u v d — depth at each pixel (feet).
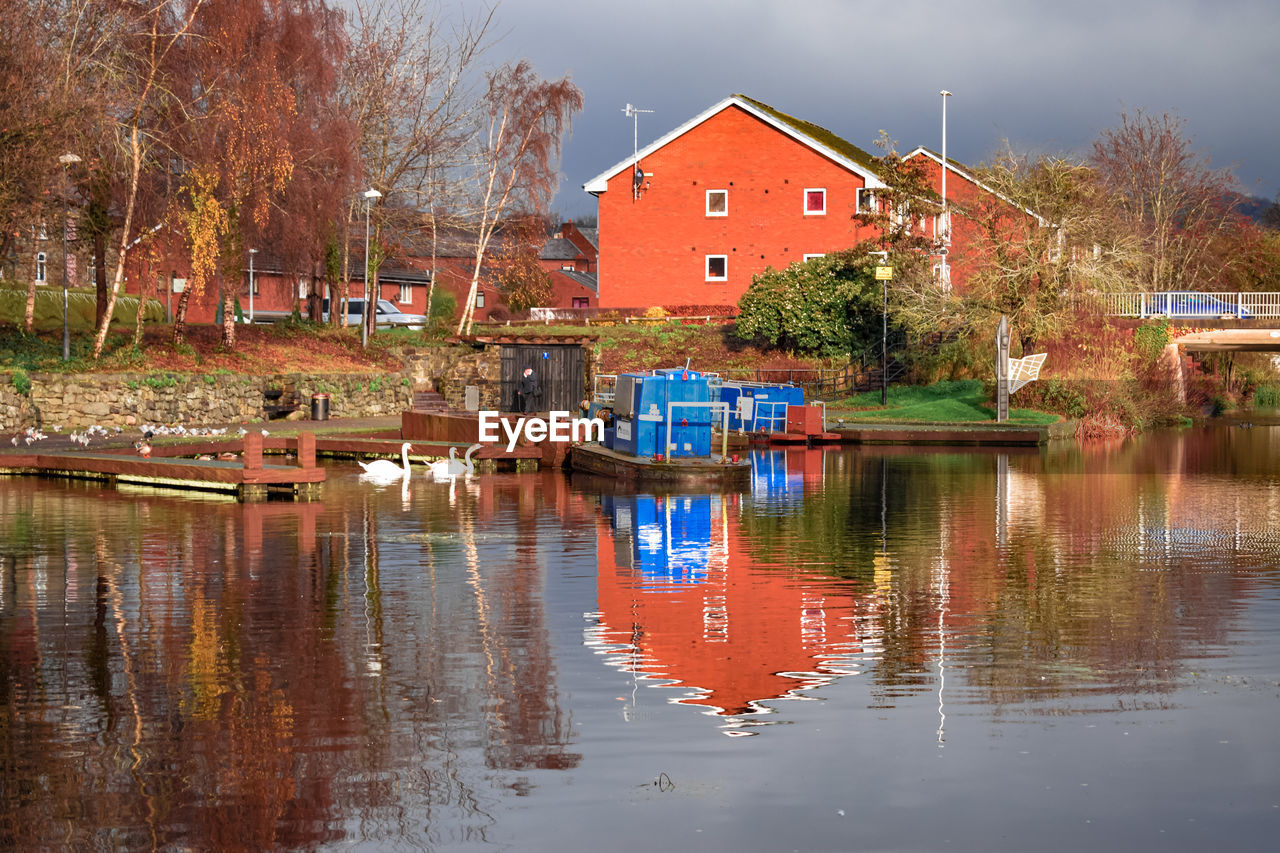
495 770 23.80
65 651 32.81
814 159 198.80
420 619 36.96
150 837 20.63
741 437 110.83
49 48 105.91
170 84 115.44
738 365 166.50
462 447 90.99
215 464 72.69
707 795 22.59
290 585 42.52
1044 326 143.84
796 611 38.37
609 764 24.16
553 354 147.84
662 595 40.93
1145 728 26.32
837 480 82.99
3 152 100.53
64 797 22.33
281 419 130.52
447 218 170.60
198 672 30.68
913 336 159.22
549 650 33.12
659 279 204.85
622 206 205.46
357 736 25.73
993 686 29.60
